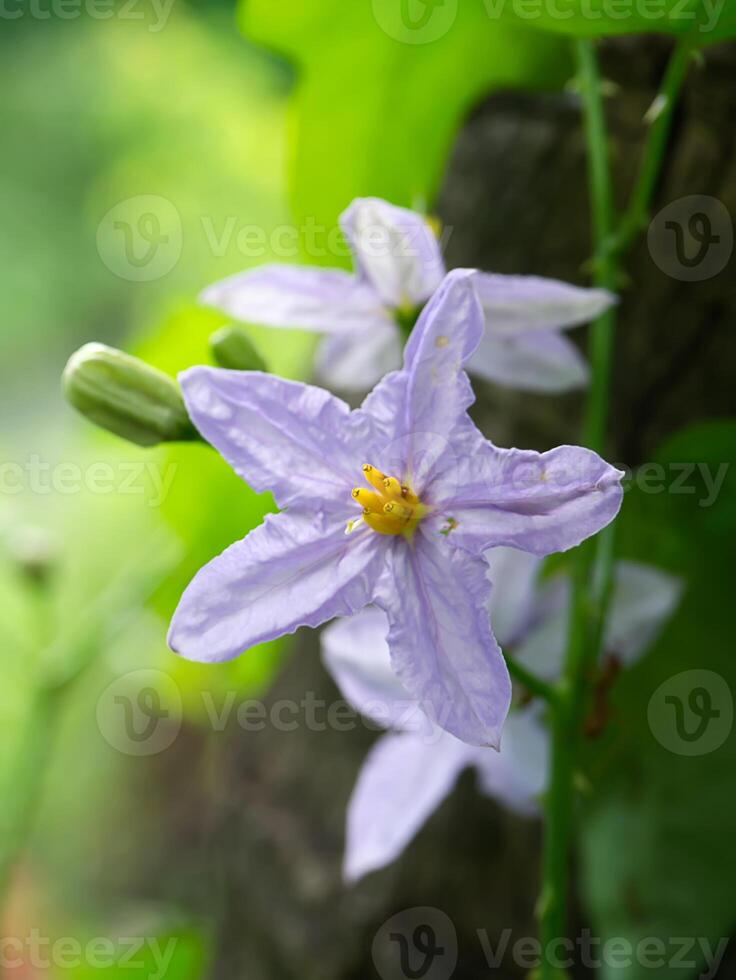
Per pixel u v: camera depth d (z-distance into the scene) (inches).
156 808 22.7
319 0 9.1
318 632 10.6
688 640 8.5
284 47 9.4
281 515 6.7
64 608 15.6
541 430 9.5
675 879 8.3
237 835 10.9
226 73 21.0
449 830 9.8
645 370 9.1
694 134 8.5
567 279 9.3
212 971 10.9
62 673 11.1
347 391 10.0
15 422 23.2
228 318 10.6
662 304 8.9
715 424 8.3
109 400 7.5
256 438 6.7
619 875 8.4
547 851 7.6
